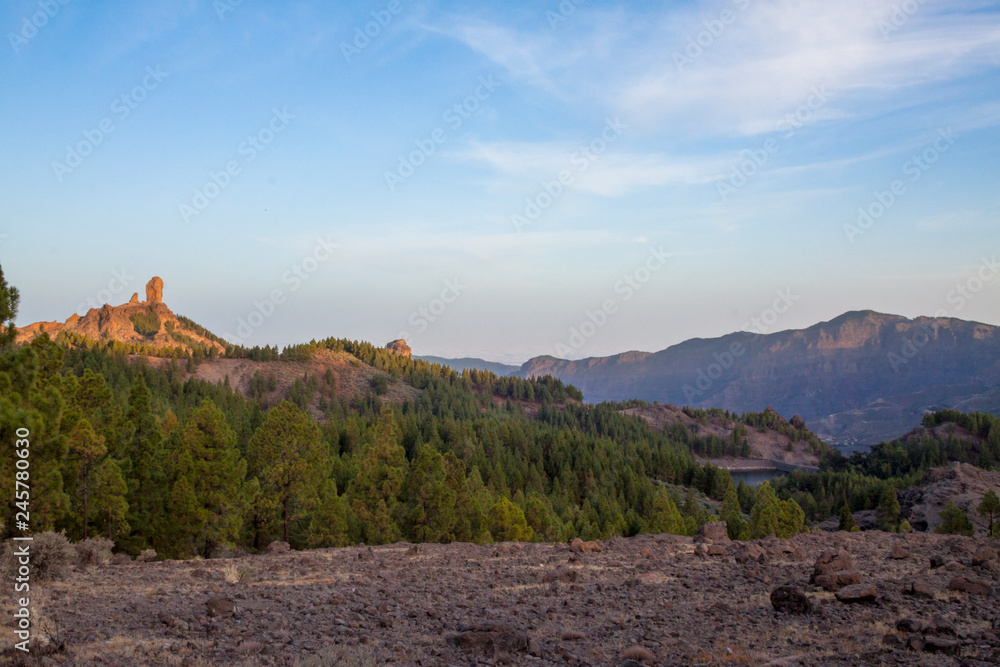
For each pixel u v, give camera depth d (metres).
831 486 153.12
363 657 9.12
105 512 27.89
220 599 12.12
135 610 11.97
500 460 129.00
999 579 16.11
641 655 10.00
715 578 17.94
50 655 8.45
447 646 10.34
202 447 31.44
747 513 136.12
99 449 26.83
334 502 37.97
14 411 15.66
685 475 167.25
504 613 13.39
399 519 40.19
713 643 11.00
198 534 30.72
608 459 153.25
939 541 24.77
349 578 17.28
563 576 17.55
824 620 12.41
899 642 10.33
